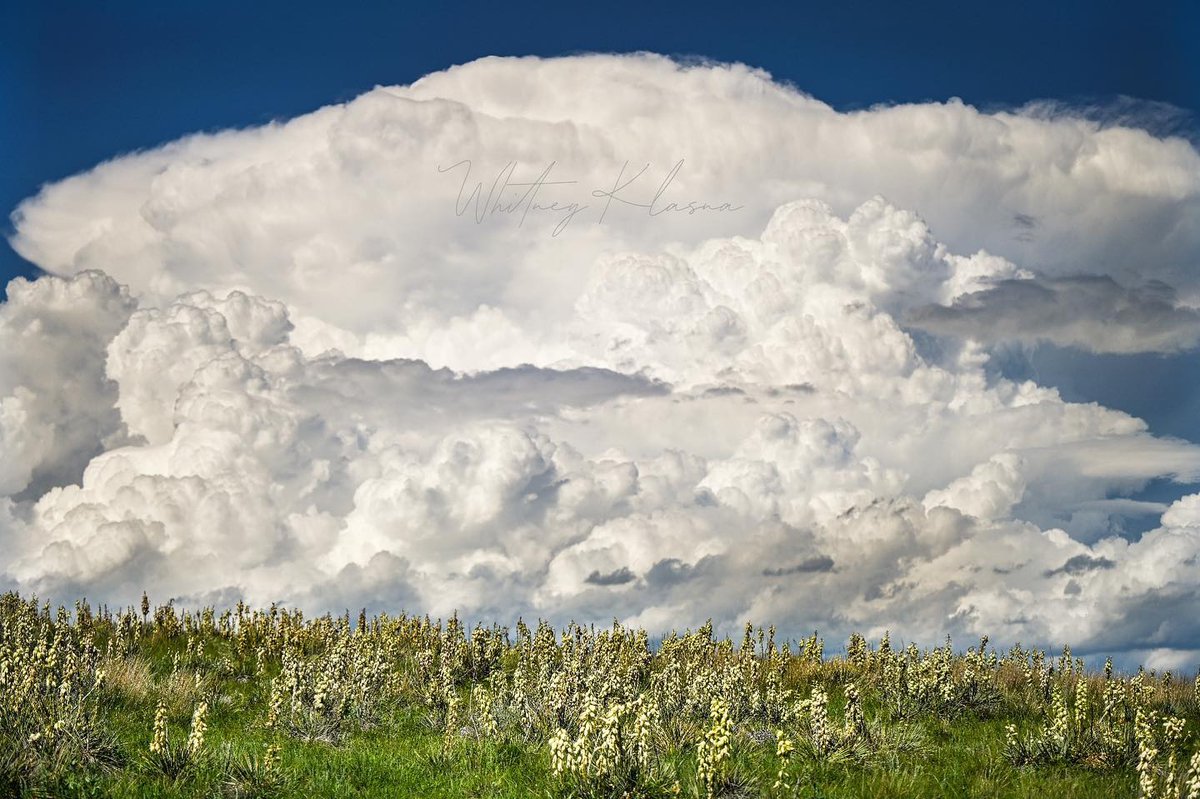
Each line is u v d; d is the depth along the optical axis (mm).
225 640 30766
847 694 17797
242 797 13484
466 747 16203
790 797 13320
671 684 19453
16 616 26328
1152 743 15297
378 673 21953
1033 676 23047
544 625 29625
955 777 15047
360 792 13953
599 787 13094
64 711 14992
